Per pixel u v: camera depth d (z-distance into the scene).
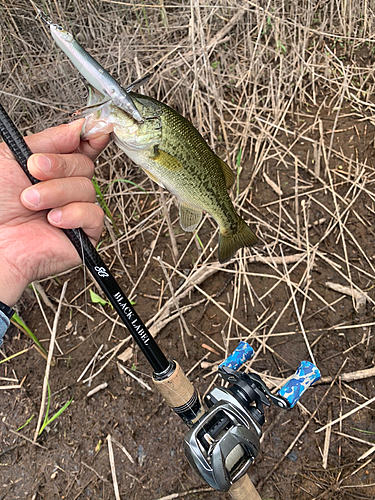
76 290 0.76
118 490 0.57
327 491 0.53
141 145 0.39
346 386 0.61
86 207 0.33
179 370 0.35
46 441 0.62
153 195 0.86
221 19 1.04
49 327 0.71
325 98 0.93
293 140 0.88
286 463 0.56
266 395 0.36
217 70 0.93
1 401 0.67
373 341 0.63
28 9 1.02
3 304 0.34
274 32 1.00
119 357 0.68
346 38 0.97
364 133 0.86
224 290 0.72
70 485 0.59
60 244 0.36
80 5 1.04
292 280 0.71
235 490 0.38
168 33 1.00
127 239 0.79
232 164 0.85
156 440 0.61
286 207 0.80
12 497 0.59
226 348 0.66
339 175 0.81
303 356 0.64
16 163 0.35
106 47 1.00
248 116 0.87
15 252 0.34
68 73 0.94
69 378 0.67
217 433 0.35
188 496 0.56
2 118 0.31
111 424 0.63
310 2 0.96
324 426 0.58
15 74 0.99
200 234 0.79
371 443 0.56
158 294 0.73
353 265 0.71
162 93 0.95
